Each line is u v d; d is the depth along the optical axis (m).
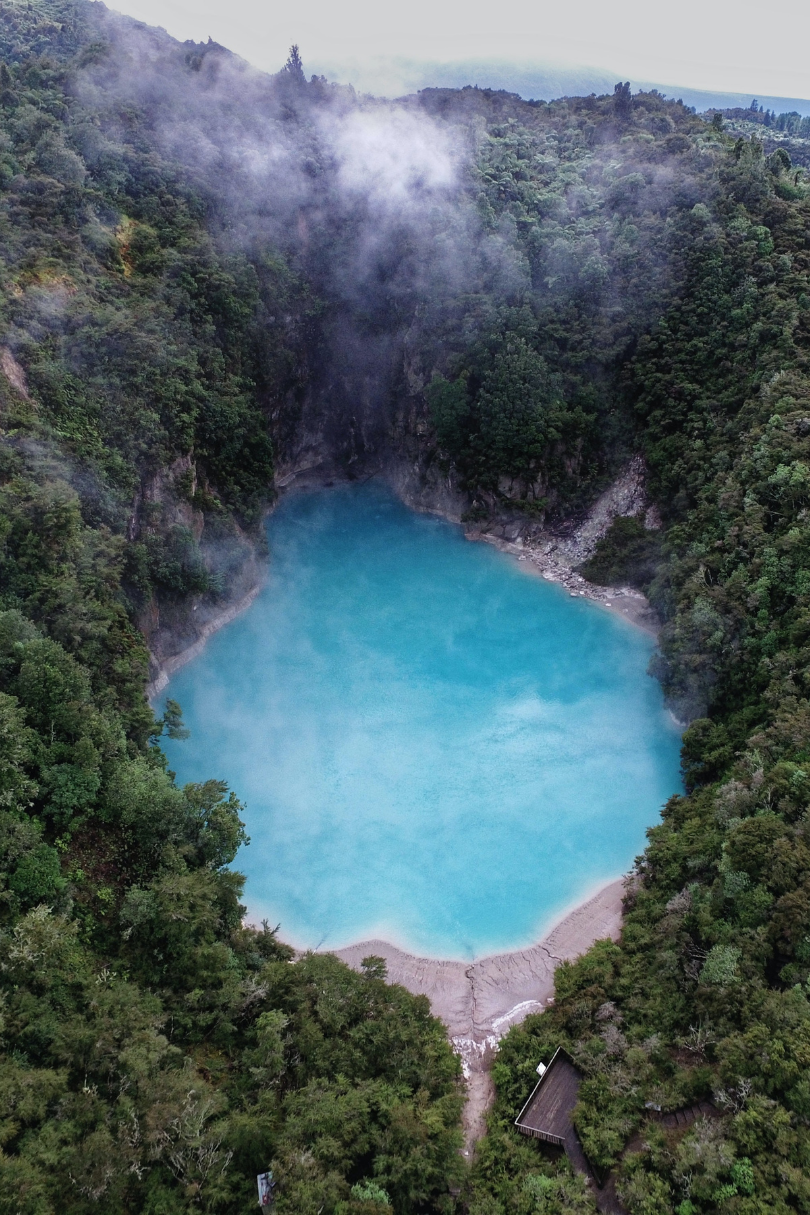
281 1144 42.16
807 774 56.78
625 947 58.09
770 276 100.31
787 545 75.62
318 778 77.38
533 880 67.81
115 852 55.16
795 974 47.72
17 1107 37.97
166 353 89.75
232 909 56.84
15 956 43.25
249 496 101.62
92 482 77.31
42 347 78.50
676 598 86.12
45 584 66.12
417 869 68.88
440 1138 45.19
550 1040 51.56
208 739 81.00
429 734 82.31
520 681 89.12
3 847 47.94
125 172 101.50
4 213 85.19
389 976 60.56
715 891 54.62
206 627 92.75
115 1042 43.16
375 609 100.25
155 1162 40.31
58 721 56.75
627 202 117.69
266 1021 48.22
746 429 91.44
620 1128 45.00
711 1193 39.75
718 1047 45.84
